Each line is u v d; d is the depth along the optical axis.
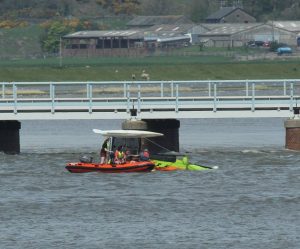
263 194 198.62
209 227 170.88
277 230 168.12
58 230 169.50
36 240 163.12
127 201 192.50
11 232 168.38
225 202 190.75
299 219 175.75
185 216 179.00
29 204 190.25
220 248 157.62
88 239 163.50
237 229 169.25
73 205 189.00
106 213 181.88
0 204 190.75
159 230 169.12
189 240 162.38
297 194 198.12
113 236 165.25
